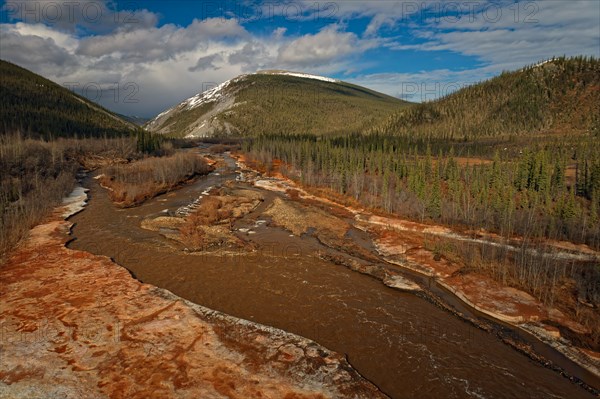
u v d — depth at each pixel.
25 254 36.94
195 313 26.44
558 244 50.34
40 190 59.81
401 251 42.56
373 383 20.58
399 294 31.95
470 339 25.39
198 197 69.50
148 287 30.33
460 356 23.44
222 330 24.41
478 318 28.55
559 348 24.64
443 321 27.66
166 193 73.50
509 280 34.44
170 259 37.75
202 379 19.58
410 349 23.91
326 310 28.58
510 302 30.38
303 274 35.34
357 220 59.28
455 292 32.78
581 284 33.34
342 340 24.59
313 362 21.55
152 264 36.38
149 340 22.84
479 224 57.00
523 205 63.97
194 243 42.00
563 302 30.53
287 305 29.14
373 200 69.25
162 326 24.48
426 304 30.31
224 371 20.31
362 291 32.19
